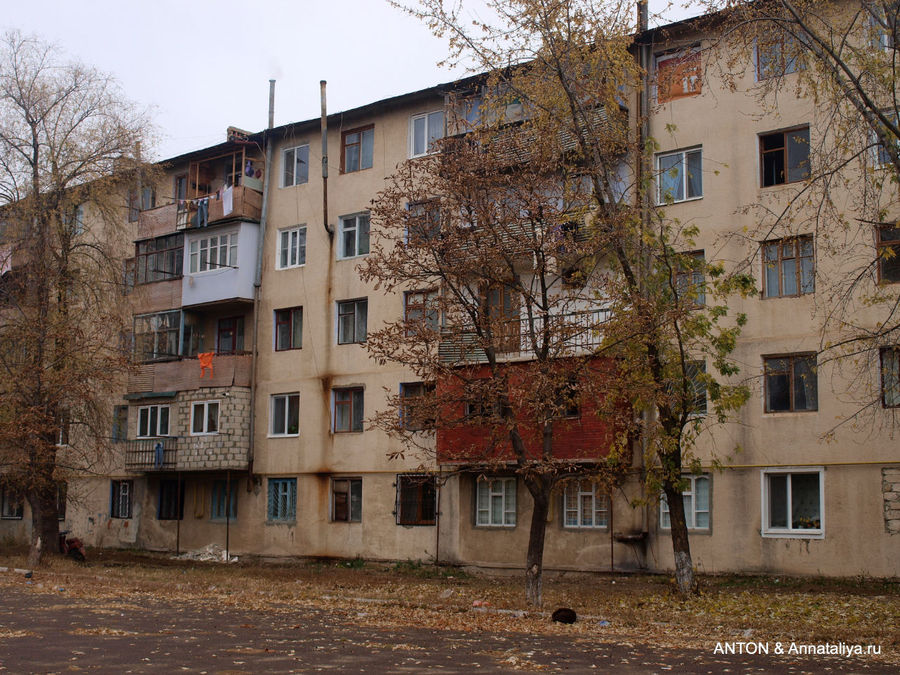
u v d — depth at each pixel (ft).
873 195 60.13
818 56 57.52
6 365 97.40
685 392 68.03
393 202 65.92
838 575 77.36
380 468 105.50
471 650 44.62
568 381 64.13
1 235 107.96
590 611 60.34
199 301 119.55
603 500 90.22
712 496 84.17
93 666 38.78
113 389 104.01
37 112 105.91
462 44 68.03
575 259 65.98
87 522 132.05
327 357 111.24
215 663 39.81
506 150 65.26
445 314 65.98
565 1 67.15
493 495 97.76
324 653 43.04
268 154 118.93
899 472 75.36
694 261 68.23
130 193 118.21
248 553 114.32
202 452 115.96
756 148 85.46
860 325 77.82
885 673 38.70
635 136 76.02
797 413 80.94
